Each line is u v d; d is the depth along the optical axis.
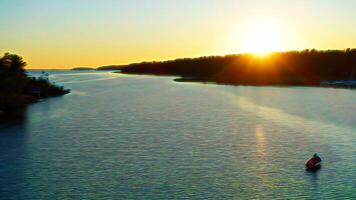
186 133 62.66
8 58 106.00
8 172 43.34
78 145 55.19
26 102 105.50
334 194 36.56
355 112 84.25
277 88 158.50
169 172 42.78
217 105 99.62
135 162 46.47
